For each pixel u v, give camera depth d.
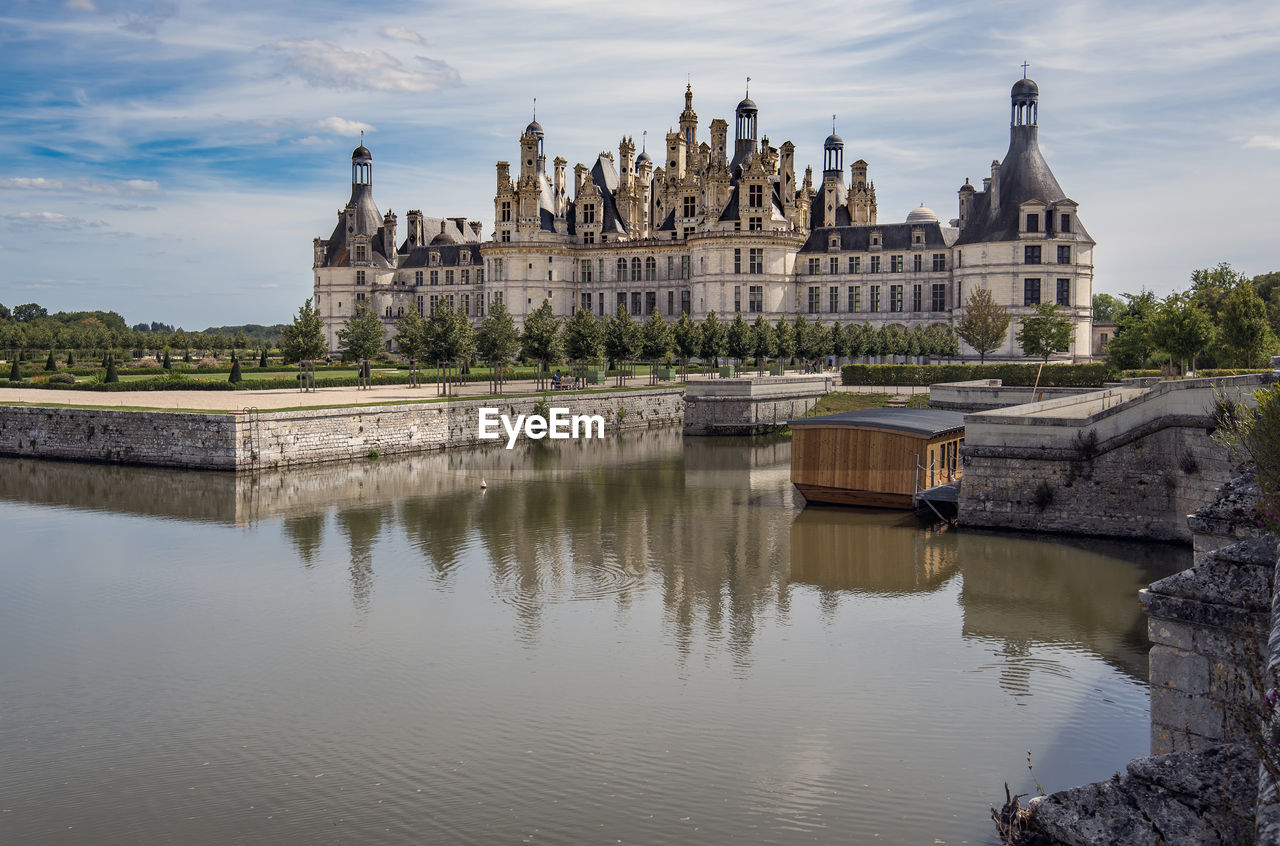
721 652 33.50
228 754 26.22
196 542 48.28
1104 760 25.50
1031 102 132.50
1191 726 17.36
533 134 164.50
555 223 167.12
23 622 36.56
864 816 22.94
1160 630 17.78
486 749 26.39
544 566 44.47
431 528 51.69
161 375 101.56
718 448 84.69
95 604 38.66
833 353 127.00
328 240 194.25
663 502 59.38
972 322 124.25
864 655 33.22
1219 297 123.62
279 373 110.75
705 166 157.62
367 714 28.56
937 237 147.38
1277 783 10.75
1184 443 44.62
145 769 25.42
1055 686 30.38
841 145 173.12
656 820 22.88
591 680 31.00
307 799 23.84
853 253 151.88
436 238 195.00
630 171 170.88
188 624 36.28
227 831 22.53
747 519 54.47
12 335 162.25
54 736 27.33
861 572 43.34
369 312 109.06
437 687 30.48
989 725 27.64
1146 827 14.09
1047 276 129.88
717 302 151.38
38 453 72.19
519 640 34.66
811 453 58.09
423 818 23.00
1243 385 42.03
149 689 30.41
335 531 50.81
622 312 111.12
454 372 117.94
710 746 26.50
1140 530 46.53
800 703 29.20
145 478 64.31
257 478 64.50
